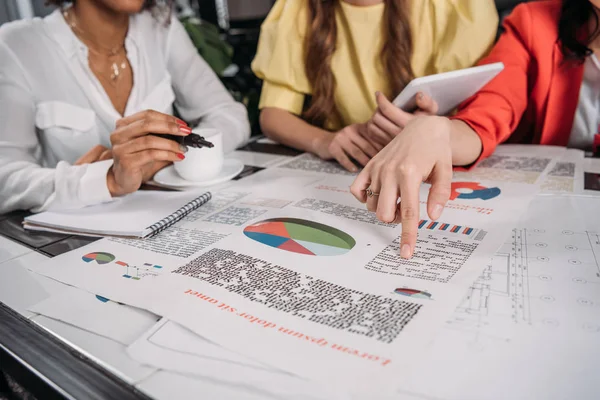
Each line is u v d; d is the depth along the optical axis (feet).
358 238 1.94
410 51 3.34
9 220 2.45
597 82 3.23
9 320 1.54
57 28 3.40
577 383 1.12
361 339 1.30
